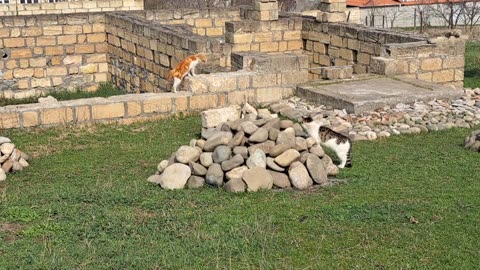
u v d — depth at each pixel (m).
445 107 13.88
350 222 7.91
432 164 10.44
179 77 14.88
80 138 12.84
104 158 11.47
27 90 22.22
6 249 7.28
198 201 8.77
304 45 20.61
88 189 9.45
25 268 6.79
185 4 35.19
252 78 14.78
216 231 7.68
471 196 8.78
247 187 9.16
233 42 19.58
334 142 10.29
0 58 21.72
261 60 14.79
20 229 7.89
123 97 14.09
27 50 21.97
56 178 10.30
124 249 7.23
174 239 7.52
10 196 9.16
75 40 22.39
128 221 8.05
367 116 13.25
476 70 22.19
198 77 14.50
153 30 18.92
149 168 10.76
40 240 7.54
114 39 21.95
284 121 10.38
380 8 39.88
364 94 14.17
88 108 13.64
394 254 7.07
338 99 13.82
